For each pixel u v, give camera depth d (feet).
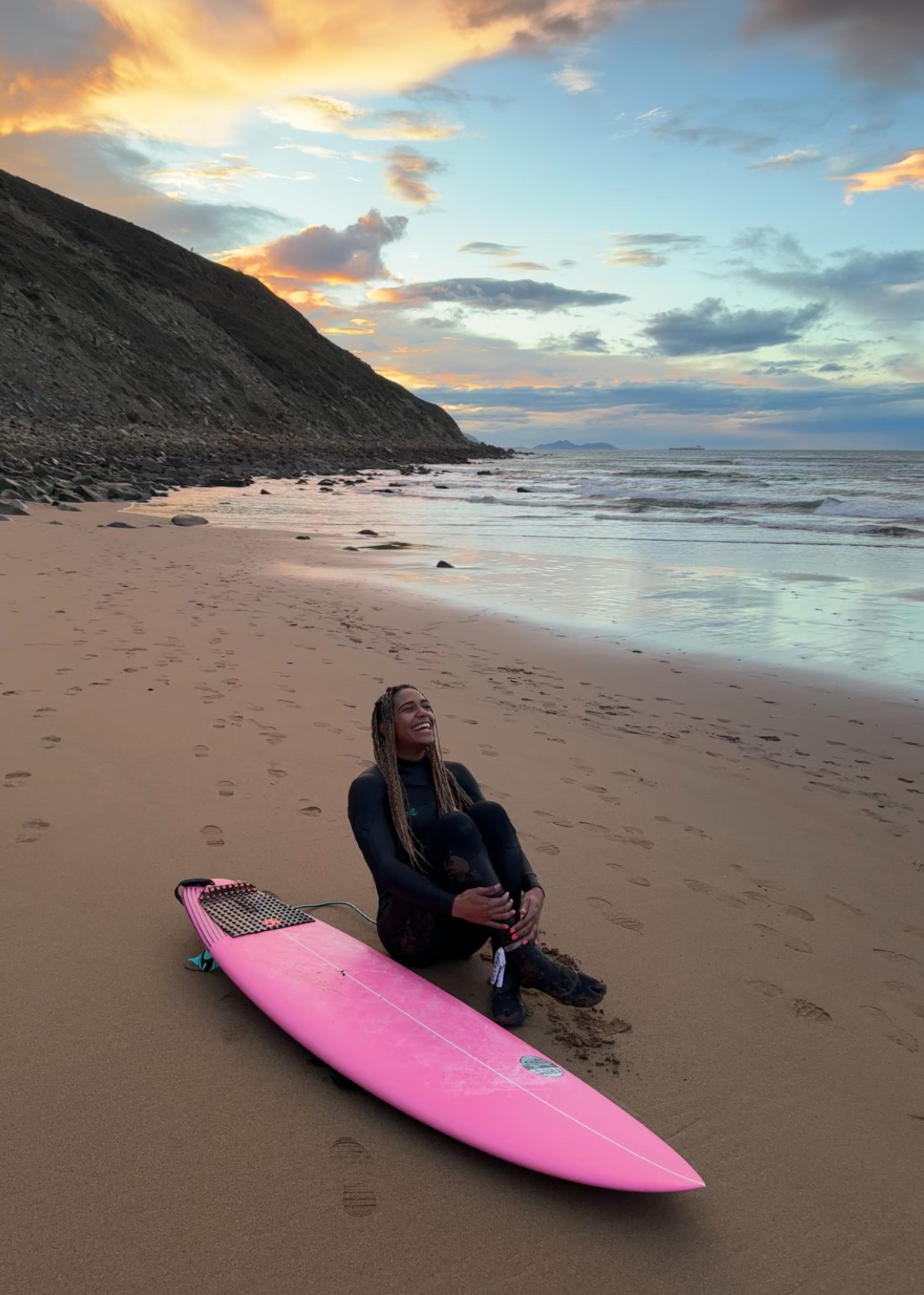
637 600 40.47
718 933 12.01
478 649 30.09
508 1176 7.37
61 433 139.23
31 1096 7.76
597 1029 9.66
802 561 53.36
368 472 171.12
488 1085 8.02
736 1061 9.29
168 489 102.47
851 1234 7.11
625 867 13.83
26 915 10.76
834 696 25.98
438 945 10.05
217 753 16.81
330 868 12.56
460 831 9.38
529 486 129.90
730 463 257.14
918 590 43.32
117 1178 6.93
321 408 254.88
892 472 170.60
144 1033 8.79
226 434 190.49
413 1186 7.15
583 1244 6.76
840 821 16.81
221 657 25.07
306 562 49.55
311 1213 6.77
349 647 28.50
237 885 11.14
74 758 15.98
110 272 233.14
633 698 25.03
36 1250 6.20
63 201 261.03
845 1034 9.98
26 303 180.14
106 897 11.34
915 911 13.34
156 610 31.42
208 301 268.82
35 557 42.96
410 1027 8.72
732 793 17.83
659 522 77.82
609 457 402.93
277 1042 8.84
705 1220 7.14
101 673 21.99
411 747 9.87
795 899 13.33
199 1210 6.70
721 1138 8.13
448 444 319.88
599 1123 7.66
